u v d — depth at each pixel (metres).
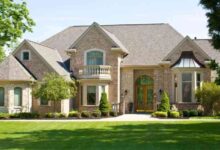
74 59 45.62
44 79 40.47
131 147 18.70
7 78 41.81
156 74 45.16
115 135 23.72
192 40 43.50
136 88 46.44
